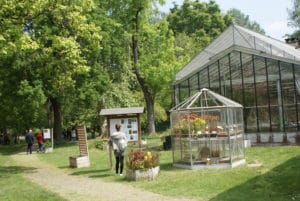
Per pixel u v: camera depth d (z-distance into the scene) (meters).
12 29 19.92
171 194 14.01
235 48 28.02
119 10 43.19
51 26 27.38
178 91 30.42
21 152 37.50
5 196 14.90
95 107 46.12
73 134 56.56
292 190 13.33
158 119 54.03
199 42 73.25
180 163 19.86
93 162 24.02
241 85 28.20
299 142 25.92
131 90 55.34
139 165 16.98
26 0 20.44
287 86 26.81
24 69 36.31
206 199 12.99
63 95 38.53
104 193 14.83
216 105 20.08
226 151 18.98
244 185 14.55
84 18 22.53
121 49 42.47
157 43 44.72
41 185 17.34
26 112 41.78
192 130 19.33
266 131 27.20
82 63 23.14
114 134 18.72
